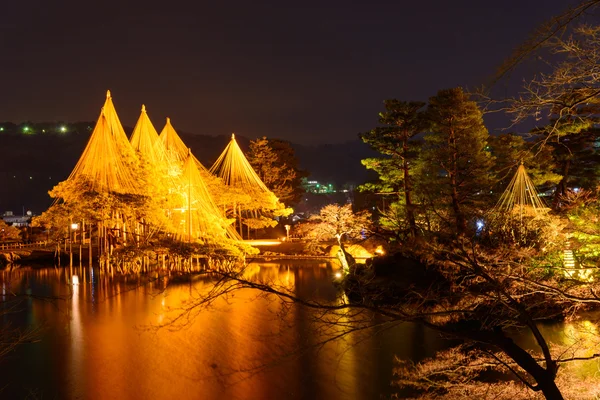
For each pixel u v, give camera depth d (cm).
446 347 2116
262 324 2753
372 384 1814
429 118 3512
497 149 3269
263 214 8425
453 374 1198
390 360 2012
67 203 5388
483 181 3106
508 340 582
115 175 5588
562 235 1510
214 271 572
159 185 5966
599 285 915
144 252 5075
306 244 6372
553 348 1233
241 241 6500
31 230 8588
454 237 757
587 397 1012
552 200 3584
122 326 2884
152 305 3300
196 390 1948
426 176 3562
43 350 2469
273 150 9231
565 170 3881
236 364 2161
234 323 2789
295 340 2223
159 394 1939
